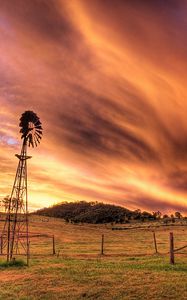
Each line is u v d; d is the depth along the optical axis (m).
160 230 105.56
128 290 19.97
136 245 57.22
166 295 18.83
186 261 29.31
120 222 178.00
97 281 22.16
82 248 51.41
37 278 23.92
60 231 106.12
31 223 125.44
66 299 19.20
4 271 28.25
